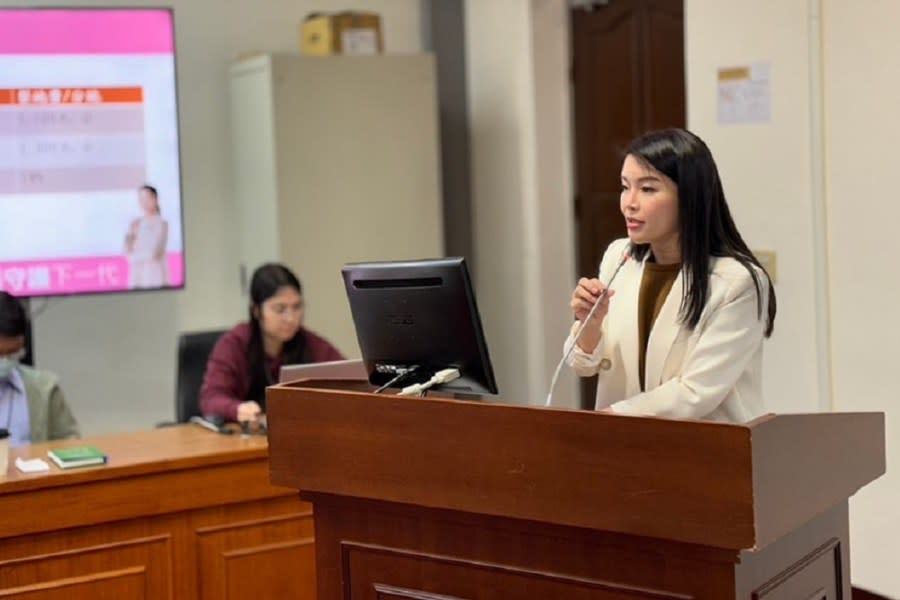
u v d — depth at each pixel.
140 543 3.24
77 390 5.38
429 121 5.45
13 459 3.35
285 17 5.66
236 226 5.62
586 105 5.44
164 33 5.10
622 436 1.84
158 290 5.18
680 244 2.27
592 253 5.46
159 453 3.32
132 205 5.11
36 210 4.97
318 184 5.27
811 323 3.98
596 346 2.36
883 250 3.74
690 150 2.24
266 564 3.39
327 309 5.31
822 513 2.11
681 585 1.88
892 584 3.79
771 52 4.04
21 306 4.04
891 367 3.74
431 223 5.48
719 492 1.76
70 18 4.96
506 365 5.72
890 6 3.67
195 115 5.53
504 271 5.66
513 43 5.45
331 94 5.27
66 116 4.98
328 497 2.23
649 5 5.12
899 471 3.73
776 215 4.07
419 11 5.87
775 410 4.13
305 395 2.20
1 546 3.09
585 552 1.96
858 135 3.79
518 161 5.49
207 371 4.00
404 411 2.07
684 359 2.26
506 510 1.96
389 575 2.18
